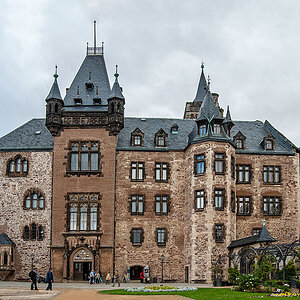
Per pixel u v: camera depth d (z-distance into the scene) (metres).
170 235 55.25
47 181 55.94
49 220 55.06
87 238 54.25
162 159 56.91
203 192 52.53
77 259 54.00
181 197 56.22
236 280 41.59
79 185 55.41
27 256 54.53
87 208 54.88
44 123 60.84
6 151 57.06
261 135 61.12
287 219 57.09
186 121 62.00
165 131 59.91
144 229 55.06
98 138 56.25
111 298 31.86
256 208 56.88
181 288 39.56
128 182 55.84
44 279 53.28
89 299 31.36
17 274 54.28
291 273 43.34
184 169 56.78
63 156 55.94
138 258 54.38
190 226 53.19
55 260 53.88
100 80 59.59
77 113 56.50
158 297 32.50
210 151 52.62
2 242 54.12
